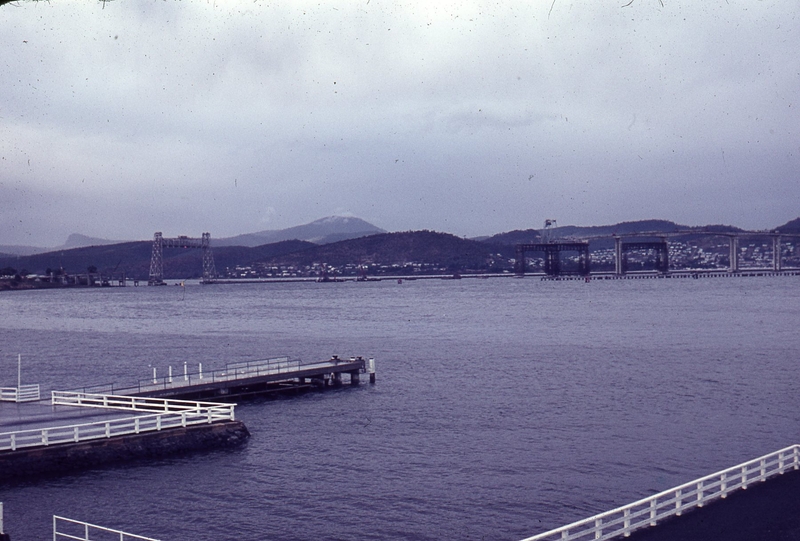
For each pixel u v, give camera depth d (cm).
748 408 5362
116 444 4066
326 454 4353
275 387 6412
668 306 17700
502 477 3903
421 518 3378
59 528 3244
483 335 11312
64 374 7994
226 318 16875
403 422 5159
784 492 3017
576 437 4653
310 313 18038
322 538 3175
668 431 4744
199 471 3997
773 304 17838
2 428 4203
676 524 2738
